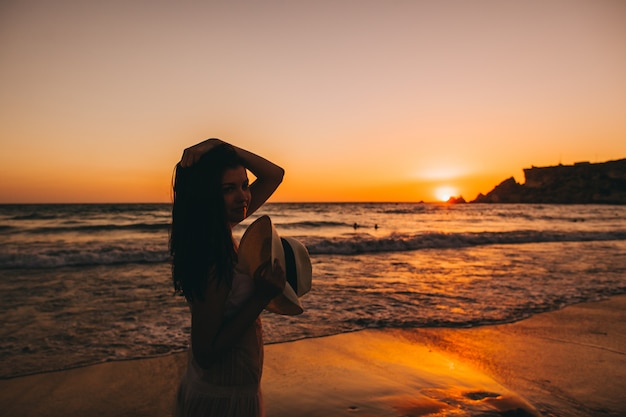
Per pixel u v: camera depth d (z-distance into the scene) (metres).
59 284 8.65
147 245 16.56
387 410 3.13
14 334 5.12
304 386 3.55
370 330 5.29
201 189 1.41
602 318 5.95
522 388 3.59
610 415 3.12
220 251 1.38
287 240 1.68
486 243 18.91
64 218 43.00
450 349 4.62
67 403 3.32
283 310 1.64
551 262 12.11
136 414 3.17
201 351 1.39
